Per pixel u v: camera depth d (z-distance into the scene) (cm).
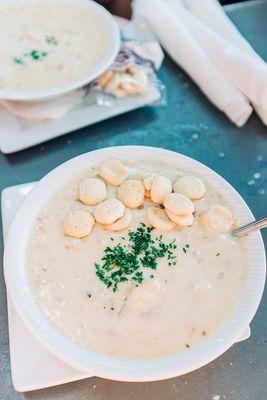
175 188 35
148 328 29
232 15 57
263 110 45
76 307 30
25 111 44
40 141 43
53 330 29
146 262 32
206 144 44
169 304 30
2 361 32
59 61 48
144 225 34
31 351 31
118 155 37
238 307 30
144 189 34
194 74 48
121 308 30
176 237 33
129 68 46
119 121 46
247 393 31
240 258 32
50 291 31
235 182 42
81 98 45
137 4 54
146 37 51
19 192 38
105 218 33
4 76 47
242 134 45
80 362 28
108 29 50
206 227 33
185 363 28
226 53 48
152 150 37
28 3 54
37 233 33
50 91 43
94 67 46
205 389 31
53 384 30
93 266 32
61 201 34
